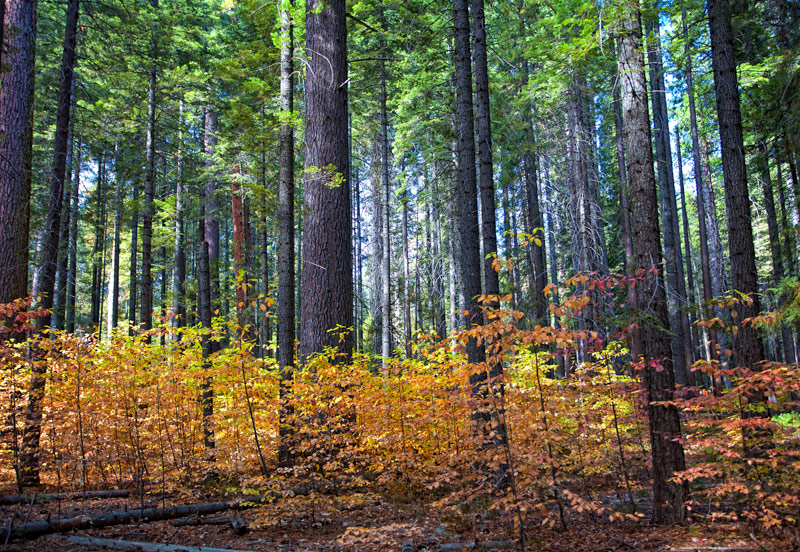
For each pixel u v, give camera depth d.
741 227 7.98
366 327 31.75
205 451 8.59
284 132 10.38
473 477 6.89
